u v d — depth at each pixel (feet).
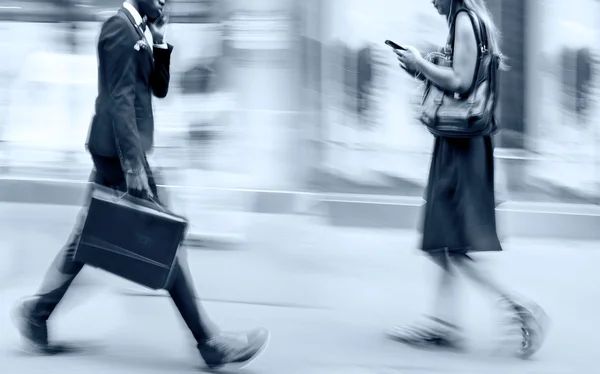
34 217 26.17
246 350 13.29
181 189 24.12
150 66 13.21
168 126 25.68
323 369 14.01
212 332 13.34
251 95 26.14
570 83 25.79
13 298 17.66
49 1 28.12
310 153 26.53
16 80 28.76
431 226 14.92
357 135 26.68
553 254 23.47
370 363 14.35
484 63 14.35
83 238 12.89
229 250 22.89
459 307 15.74
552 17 25.71
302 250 23.03
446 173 14.76
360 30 26.50
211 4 25.90
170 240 12.78
